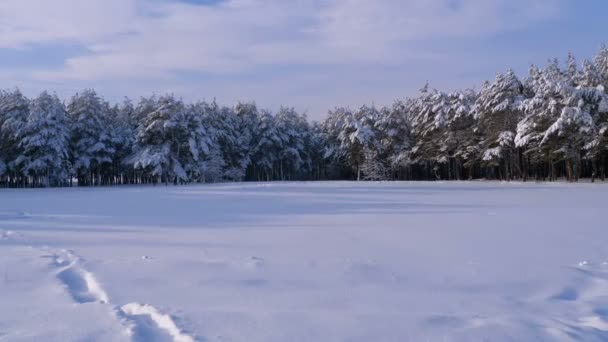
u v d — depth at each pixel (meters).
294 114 70.06
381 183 38.62
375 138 56.41
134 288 4.78
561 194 21.95
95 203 18.98
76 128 45.47
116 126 51.62
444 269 5.65
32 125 40.12
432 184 36.25
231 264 5.92
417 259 6.35
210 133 53.44
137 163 43.34
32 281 5.08
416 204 17.17
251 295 4.51
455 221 11.31
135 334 3.39
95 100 46.84
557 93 35.16
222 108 59.97
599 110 33.41
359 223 11.16
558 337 3.29
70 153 45.72
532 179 44.16
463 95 47.28
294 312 3.91
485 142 43.25
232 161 58.72
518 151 42.75
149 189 32.50
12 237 8.94
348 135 57.16
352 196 22.28
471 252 6.91
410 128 55.47
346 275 5.34
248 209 15.62
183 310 3.95
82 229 10.27
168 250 7.27
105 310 3.98
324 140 65.88
